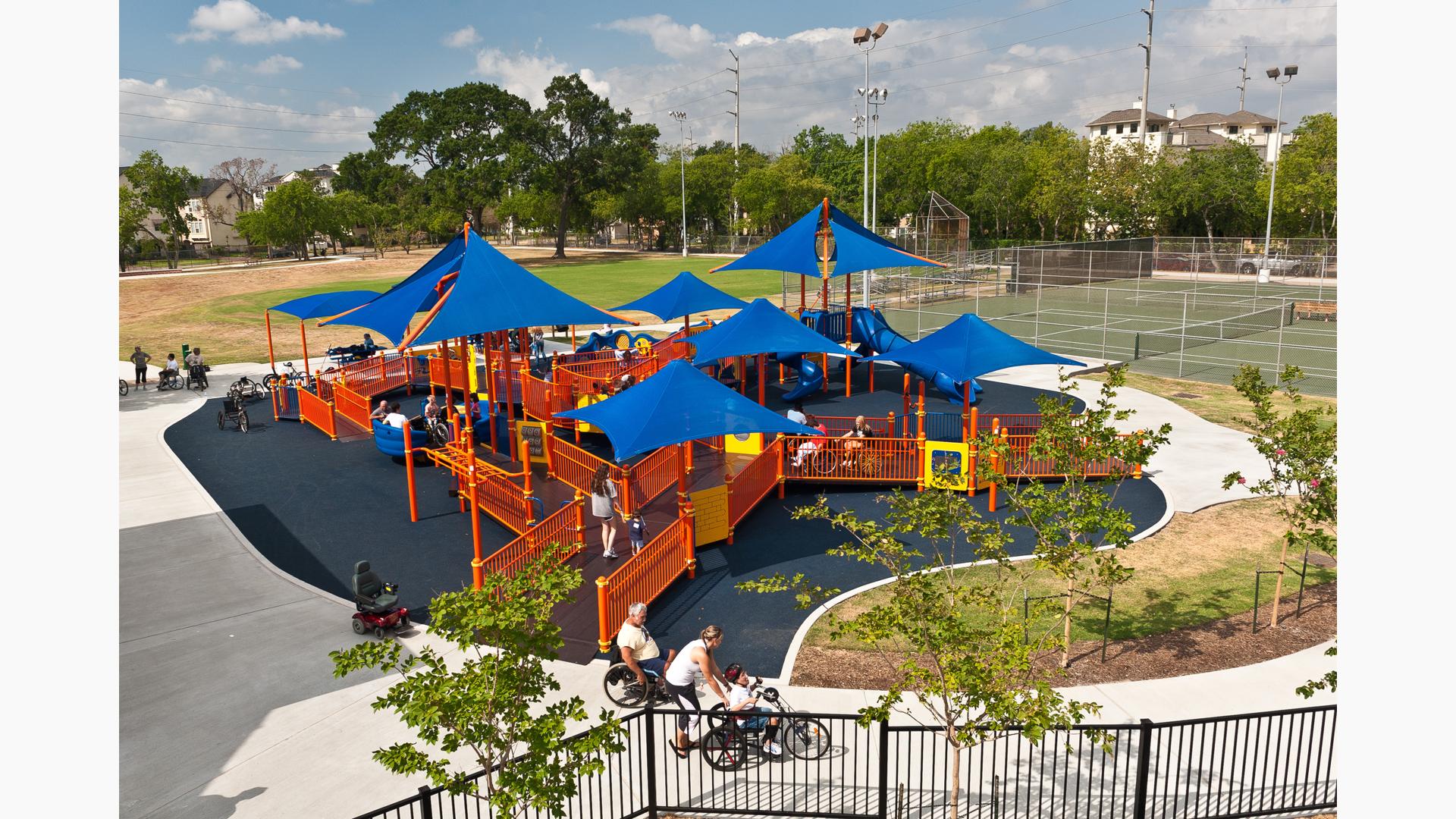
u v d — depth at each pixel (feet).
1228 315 152.66
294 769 33.83
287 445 83.46
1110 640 42.68
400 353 101.14
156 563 54.95
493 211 558.56
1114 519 36.83
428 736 23.31
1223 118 456.04
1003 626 29.22
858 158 365.40
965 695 27.84
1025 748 34.60
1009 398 96.27
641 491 59.16
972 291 192.34
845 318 109.40
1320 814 29.84
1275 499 62.64
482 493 62.18
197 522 61.98
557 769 24.02
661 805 31.76
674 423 52.75
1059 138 263.08
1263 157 444.96
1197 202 235.81
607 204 396.98
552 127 349.00
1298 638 42.45
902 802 30.99
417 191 355.77
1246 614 45.21
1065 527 39.29
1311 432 41.32
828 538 57.77
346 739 35.81
